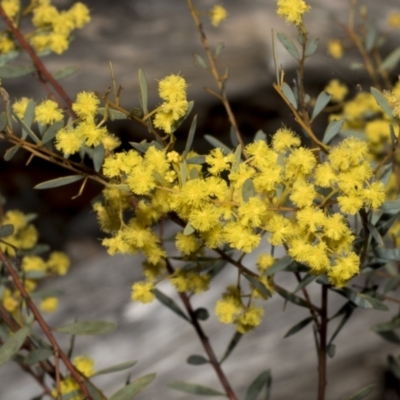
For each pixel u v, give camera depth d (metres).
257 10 0.95
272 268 0.44
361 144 0.40
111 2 0.99
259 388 0.49
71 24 0.50
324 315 0.45
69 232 1.11
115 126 0.95
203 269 0.45
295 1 0.42
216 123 0.96
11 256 0.52
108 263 0.79
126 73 0.90
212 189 0.40
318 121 0.69
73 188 1.13
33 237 0.52
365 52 0.55
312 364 0.63
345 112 0.54
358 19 0.81
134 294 0.44
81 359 0.48
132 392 0.45
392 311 0.63
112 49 0.92
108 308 0.71
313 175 0.41
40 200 1.12
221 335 0.64
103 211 0.44
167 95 0.41
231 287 0.44
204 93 0.93
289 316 0.64
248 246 0.40
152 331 0.66
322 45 0.71
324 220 0.40
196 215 0.40
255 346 0.63
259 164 0.40
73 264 1.07
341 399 0.63
